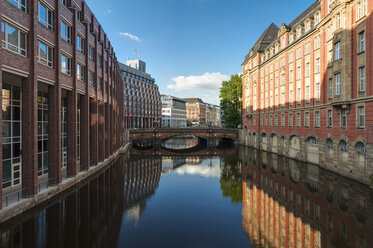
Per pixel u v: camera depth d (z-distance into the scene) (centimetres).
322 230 1191
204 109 17800
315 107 2861
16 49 1338
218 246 1073
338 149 2362
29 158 1427
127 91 8238
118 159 3741
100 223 1271
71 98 1995
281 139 3834
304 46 3164
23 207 1364
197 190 2030
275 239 1126
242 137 5759
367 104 1906
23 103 1420
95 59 2612
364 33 1981
